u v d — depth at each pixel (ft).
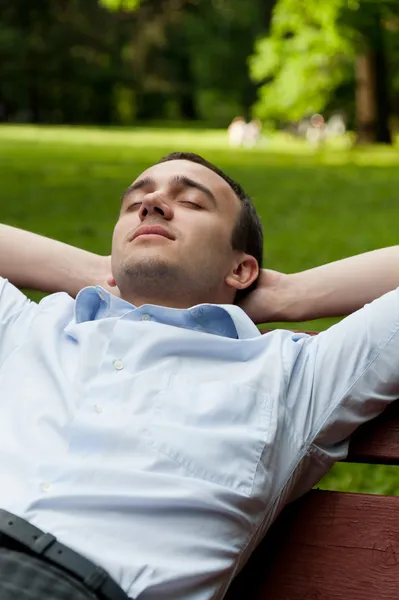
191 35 223.10
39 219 49.78
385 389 10.30
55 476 9.38
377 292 11.75
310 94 137.08
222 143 143.54
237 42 222.28
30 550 8.91
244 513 9.41
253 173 84.69
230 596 10.15
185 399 9.82
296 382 10.31
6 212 52.60
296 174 84.64
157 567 8.89
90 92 232.53
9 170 82.12
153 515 9.17
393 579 9.89
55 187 68.28
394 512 10.10
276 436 9.73
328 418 10.20
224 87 229.66
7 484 9.47
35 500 9.19
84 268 12.48
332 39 116.16
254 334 10.90
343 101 144.05
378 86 133.59
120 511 9.16
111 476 9.30
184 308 11.41
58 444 9.71
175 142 140.87
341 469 19.10
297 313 11.94
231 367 10.39
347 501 10.21
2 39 213.46
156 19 223.51
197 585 9.04
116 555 8.92
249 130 136.56
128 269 11.26
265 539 10.21
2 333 11.41
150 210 11.34
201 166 11.94
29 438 9.75
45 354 10.54
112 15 219.20
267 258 38.09
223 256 11.57
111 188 68.23
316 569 10.06
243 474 9.43
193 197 11.55
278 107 140.05
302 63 133.08
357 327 10.48
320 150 127.24
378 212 56.70
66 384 10.12
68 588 8.64
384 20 110.93
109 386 9.95
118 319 10.61
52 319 11.00
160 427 9.58
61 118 236.02
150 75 238.27
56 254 12.57
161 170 11.84
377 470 19.10
